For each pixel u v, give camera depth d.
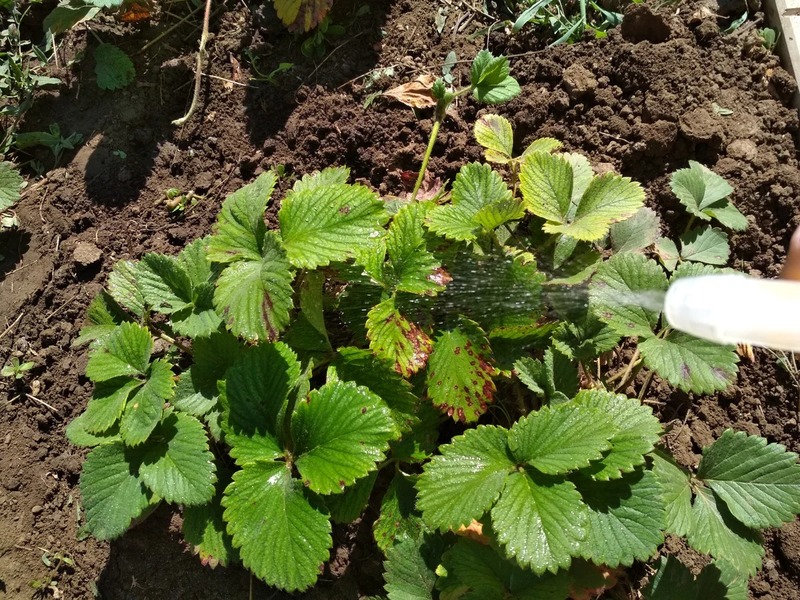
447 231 0.45
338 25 0.66
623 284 0.45
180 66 0.65
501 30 0.66
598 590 0.46
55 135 0.63
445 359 0.45
